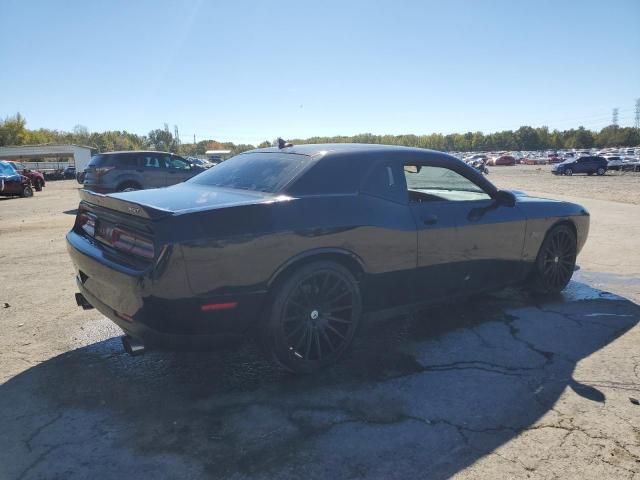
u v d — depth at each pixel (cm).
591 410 288
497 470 235
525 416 282
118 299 302
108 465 240
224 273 287
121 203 298
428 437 262
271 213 305
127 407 292
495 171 4988
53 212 1338
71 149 5147
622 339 394
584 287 545
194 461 243
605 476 231
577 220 510
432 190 411
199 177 412
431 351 371
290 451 250
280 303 309
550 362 353
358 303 345
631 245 792
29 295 511
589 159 3928
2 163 1922
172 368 345
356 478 230
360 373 336
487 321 435
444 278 396
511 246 445
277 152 391
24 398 302
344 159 356
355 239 335
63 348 378
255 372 338
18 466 238
